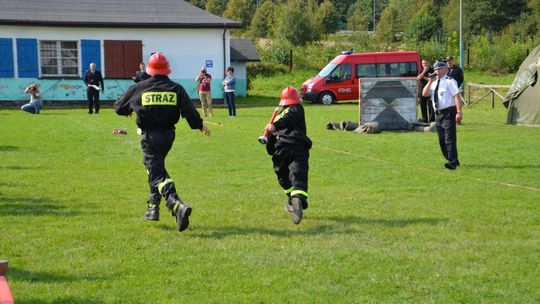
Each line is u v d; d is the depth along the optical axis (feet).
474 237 27.07
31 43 115.24
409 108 72.13
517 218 30.50
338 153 53.01
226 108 109.81
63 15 118.62
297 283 21.38
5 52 114.32
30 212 31.19
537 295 20.31
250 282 21.39
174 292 20.51
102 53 119.03
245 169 44.86
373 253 24.59
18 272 22.21
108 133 67.21
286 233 27.61
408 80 71.72
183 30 121.90
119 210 31.83
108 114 94.38
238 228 28.50
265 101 129.49
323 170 44.52
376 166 46.34
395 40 243.81
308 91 124.26
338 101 126.11
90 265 23.09
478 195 36.11
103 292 20.47
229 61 124.16
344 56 126.00
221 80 123.95
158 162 28.19
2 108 110.63
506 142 60.95
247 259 23.85
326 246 25.55
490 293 20.48
